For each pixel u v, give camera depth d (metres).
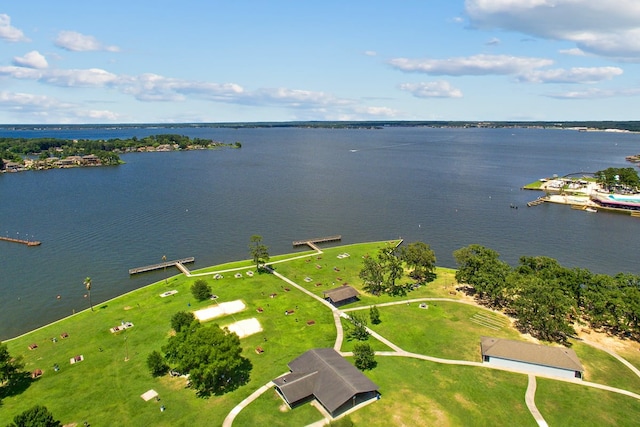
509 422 77.06
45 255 174.50
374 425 76.12
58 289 144.75
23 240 191.00
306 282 141.88
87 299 137.62
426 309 122.50
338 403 77.81
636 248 185.50
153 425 76.62
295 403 81.00
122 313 121.19
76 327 113.81
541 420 77.56
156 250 180.50
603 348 102.62
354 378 84.50
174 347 92.25
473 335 108.19
